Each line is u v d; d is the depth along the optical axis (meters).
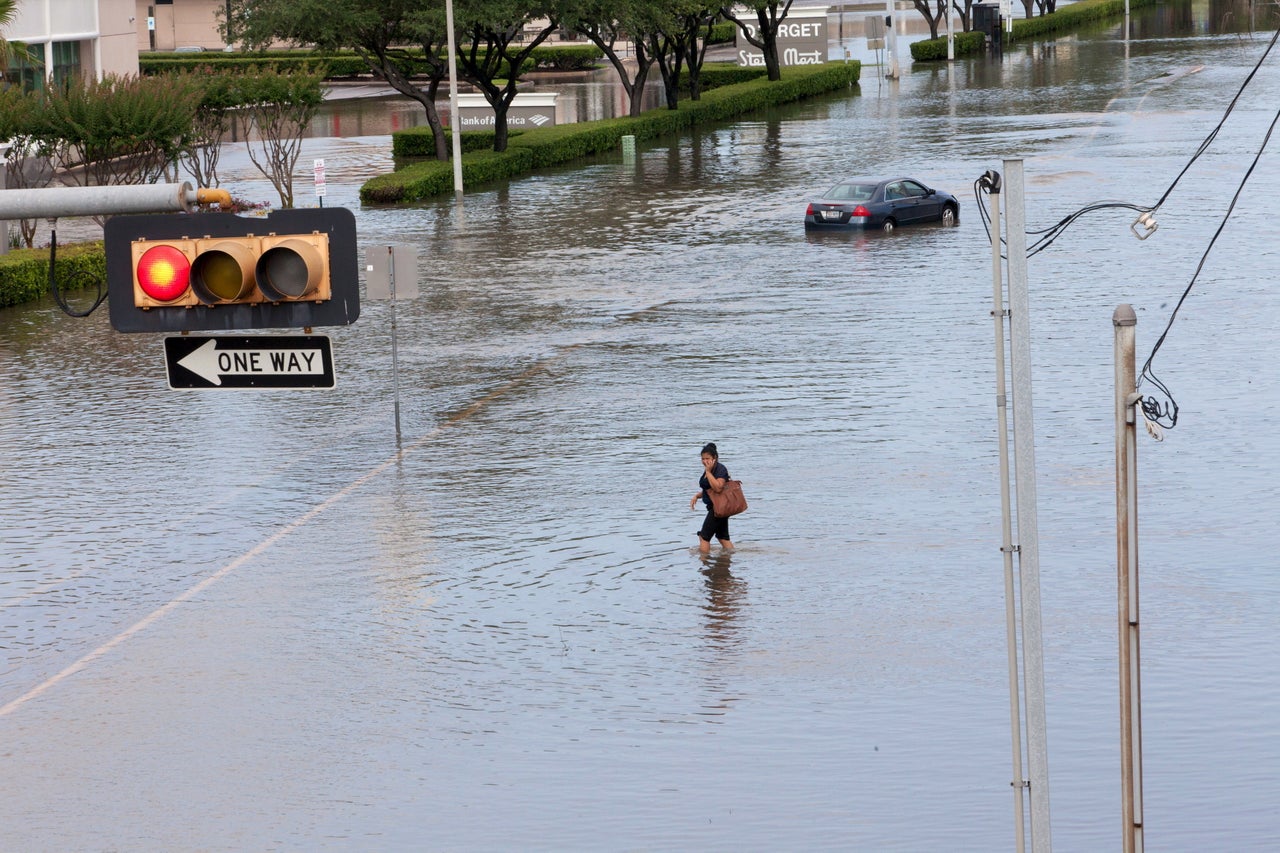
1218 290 85.19
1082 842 30.23
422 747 35.72
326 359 27.52
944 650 40.16
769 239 112.75
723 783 33.31
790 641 41.25
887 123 188.38
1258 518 49.59
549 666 40.22
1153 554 46.75
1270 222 106.31
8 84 154.38
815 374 71.25
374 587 46.56
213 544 51.25
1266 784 32.44
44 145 123.06
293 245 24.30
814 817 31.55
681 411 65.94
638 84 191.38
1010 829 30.80
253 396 73.25
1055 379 67.94
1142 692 37.25
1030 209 117.75
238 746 36.12
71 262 103.81
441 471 58.84
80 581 48.12
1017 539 23.05
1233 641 40.09
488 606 44.72
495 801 32.88
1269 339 73.50
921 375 69.94
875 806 31.95
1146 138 156.75
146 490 57.91
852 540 48.94
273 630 43.41
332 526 52.66
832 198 114.88
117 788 34.19
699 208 129.25
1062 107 191.38
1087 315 80.75
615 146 179.12
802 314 85.31
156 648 42.47
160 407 71.56
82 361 82.38
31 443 65.56
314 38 153.25
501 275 102.06
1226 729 35.06
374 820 32.19
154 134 123.25
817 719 36.34
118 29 183.88
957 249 104.75
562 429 64.12
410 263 63.69
